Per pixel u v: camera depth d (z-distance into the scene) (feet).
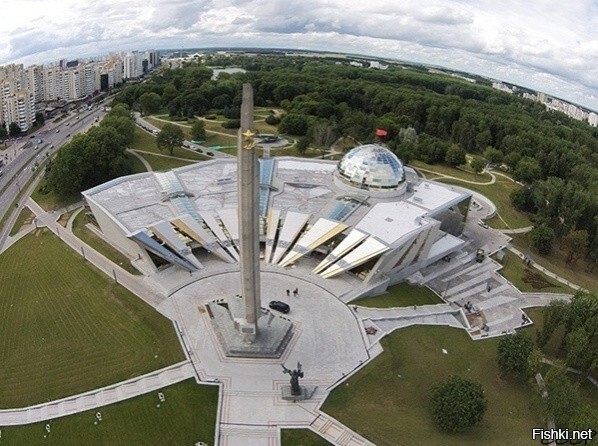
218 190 386.52
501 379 244.01
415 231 314.76
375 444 197.57
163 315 265.75
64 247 346.13
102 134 472.44
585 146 650.43
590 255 399.44
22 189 477.77
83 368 234.79
